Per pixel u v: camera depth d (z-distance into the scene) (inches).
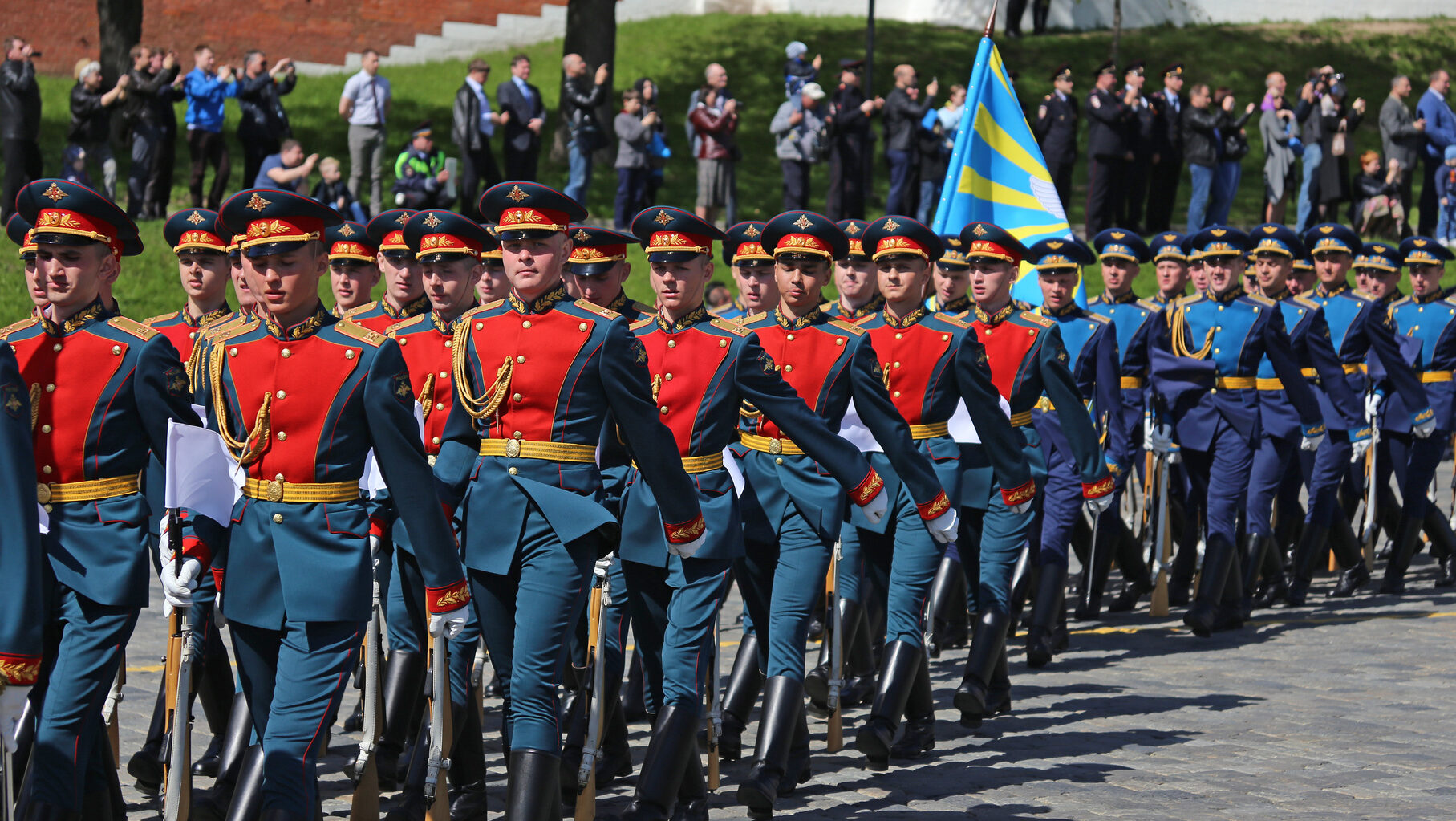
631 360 354.0
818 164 1739.7
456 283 450.0
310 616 323.9
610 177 1633.9
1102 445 638.5
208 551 327.3
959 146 807.7
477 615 355.6
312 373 333.7
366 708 378.9
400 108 1830.7
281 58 1991.9
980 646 500.4
